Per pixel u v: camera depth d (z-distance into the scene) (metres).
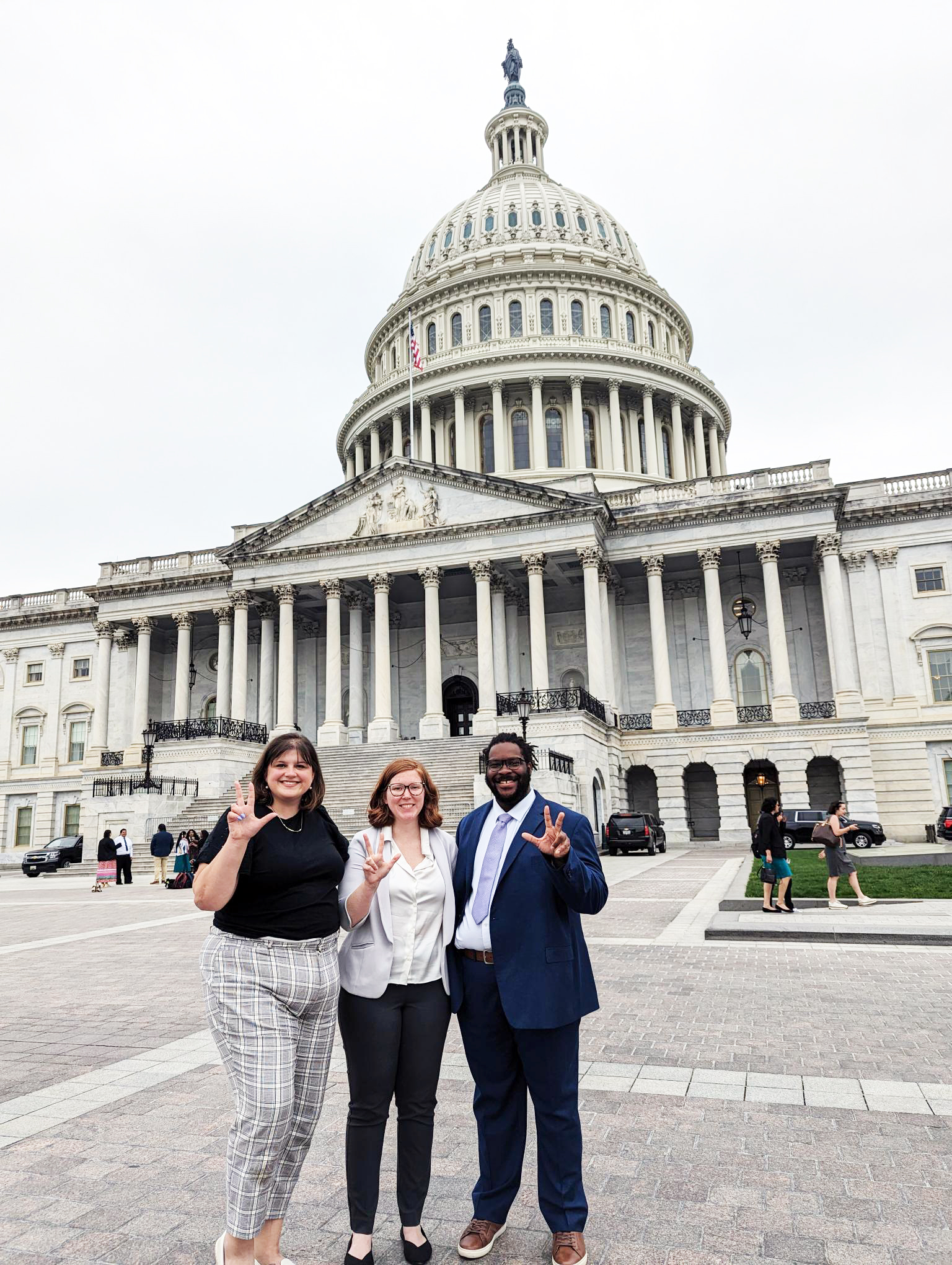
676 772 47.88
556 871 5.04
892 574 50.12
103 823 43.59
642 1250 4.84
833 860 18.20
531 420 69.06
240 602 54.62
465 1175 5.97
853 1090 7.38
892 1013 9.88
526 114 93.00
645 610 55.03
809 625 52.31
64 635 67.19
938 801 47.22
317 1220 5.36
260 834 4.75
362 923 5.09
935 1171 5.77
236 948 4.68
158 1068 8.44
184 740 47.88
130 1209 5.44
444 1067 8.62
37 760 66.19
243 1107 4.46
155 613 59.78
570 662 55.28
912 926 14.81
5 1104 7.43
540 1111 4.97
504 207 81.19
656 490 53.09
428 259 83.12
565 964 5.11
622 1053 8.56
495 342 71.38
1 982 13.07
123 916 22.05
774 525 49.34
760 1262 4.68
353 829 37.41
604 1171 5.87
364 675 56.78
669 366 71.94
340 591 52.97
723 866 30.73
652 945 14.55
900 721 48.34
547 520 49.19
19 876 47.50
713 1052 8.55
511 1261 4.84
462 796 37.59
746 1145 6.26
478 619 49.56
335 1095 7.84
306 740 5.05
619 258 79.38
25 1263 4.80
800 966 12.61
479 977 5.24
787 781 46.31
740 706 51.78
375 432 76.19
